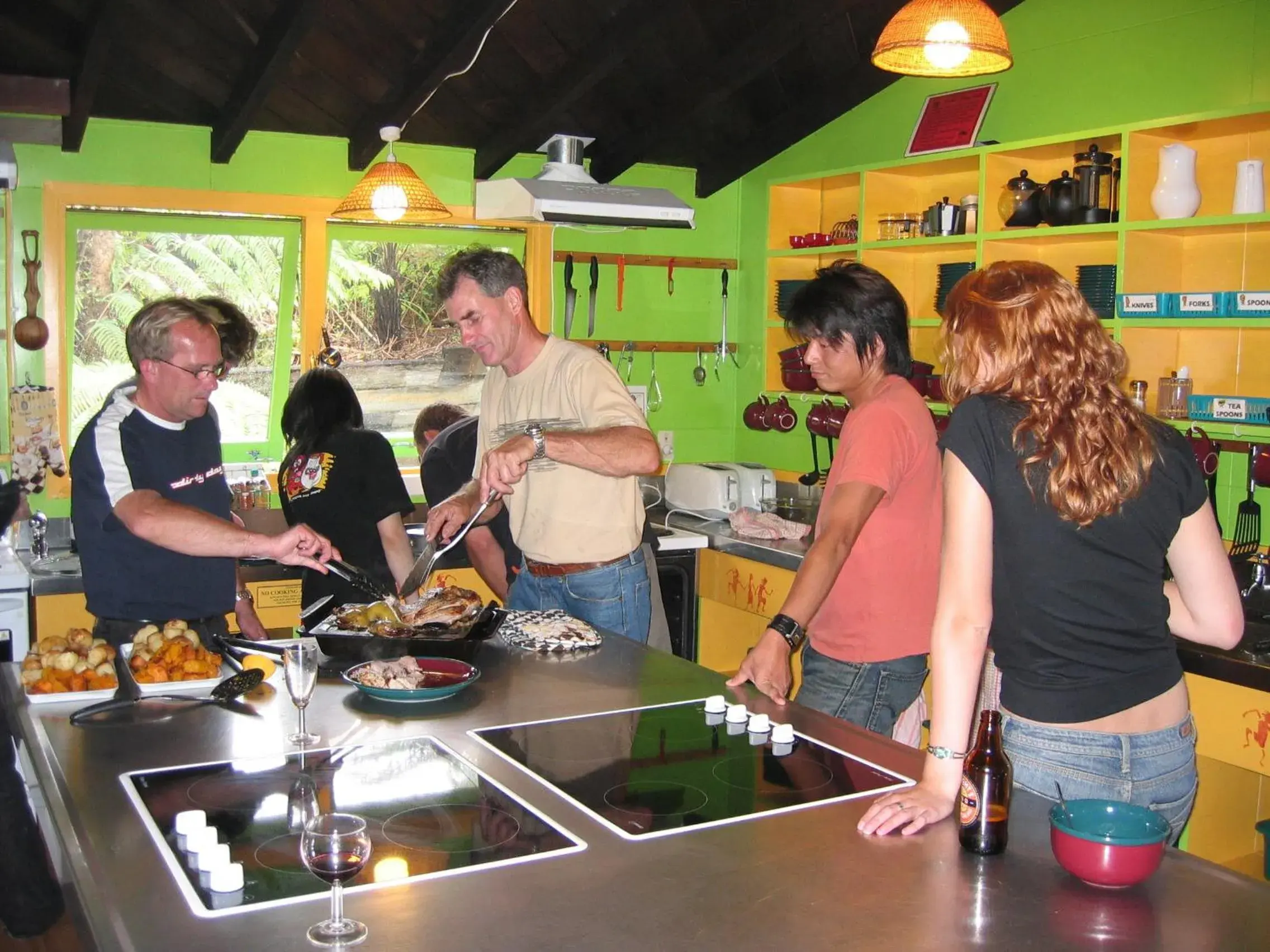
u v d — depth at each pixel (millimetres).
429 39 3732
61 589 3494
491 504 2600
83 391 4273
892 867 1351
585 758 1717
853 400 2451
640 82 4266
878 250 4457
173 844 1398
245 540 2336
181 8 3500
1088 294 3639
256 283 4457
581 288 4844
